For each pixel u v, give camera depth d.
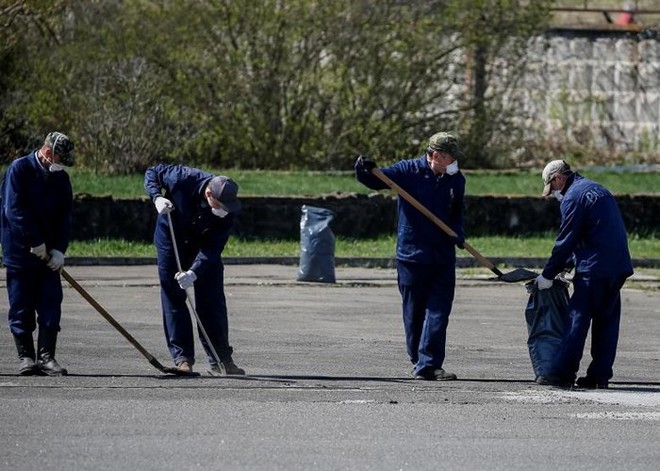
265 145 102.44
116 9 100.94
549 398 31.61
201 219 33.34
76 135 94.94
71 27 100.00
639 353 41.72
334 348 40.69
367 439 26.16
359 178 34.31
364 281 63.66
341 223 78.19
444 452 25.12
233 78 101.56
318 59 103.19
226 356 34.41
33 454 24.38
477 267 71.31
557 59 120.75
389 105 104.62
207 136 100.06
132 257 69.12
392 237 78.69
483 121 107.81
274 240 76.69
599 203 33.62
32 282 33.47
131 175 91.00
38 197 32.81
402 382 33.72
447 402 30.64
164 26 100.81
